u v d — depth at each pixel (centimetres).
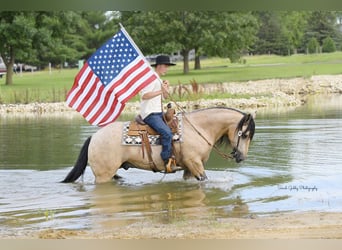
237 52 7131
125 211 1116
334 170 1488
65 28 6506
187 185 1345
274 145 1925
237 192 1266
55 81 5719
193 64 8150
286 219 1024
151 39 6656
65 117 3353
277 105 3900
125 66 1362
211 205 1154
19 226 1020
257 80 5016
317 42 8256
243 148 1377
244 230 951
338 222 995
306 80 4966
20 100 4288
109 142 1346
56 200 1217
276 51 8575
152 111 1337
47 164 1652
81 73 1380
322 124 2519
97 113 1384
